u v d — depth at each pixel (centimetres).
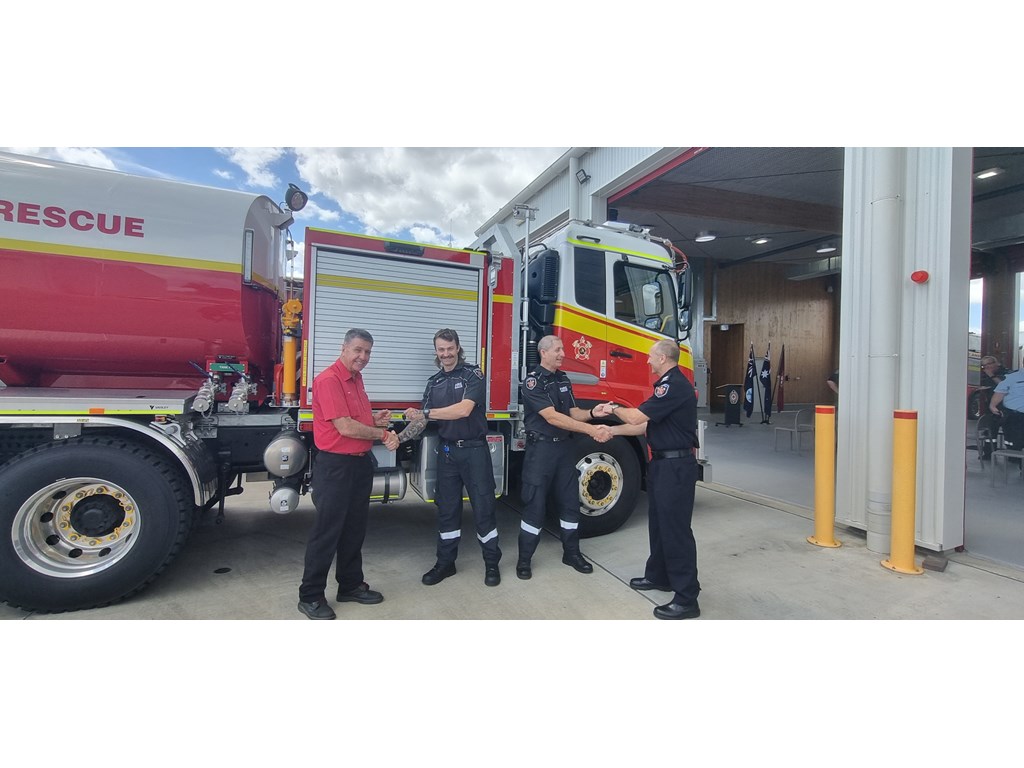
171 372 350
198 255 332
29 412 282
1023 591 323
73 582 281
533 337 427
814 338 1714
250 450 355
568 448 351
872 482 388
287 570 351
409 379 362
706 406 1576
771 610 298
